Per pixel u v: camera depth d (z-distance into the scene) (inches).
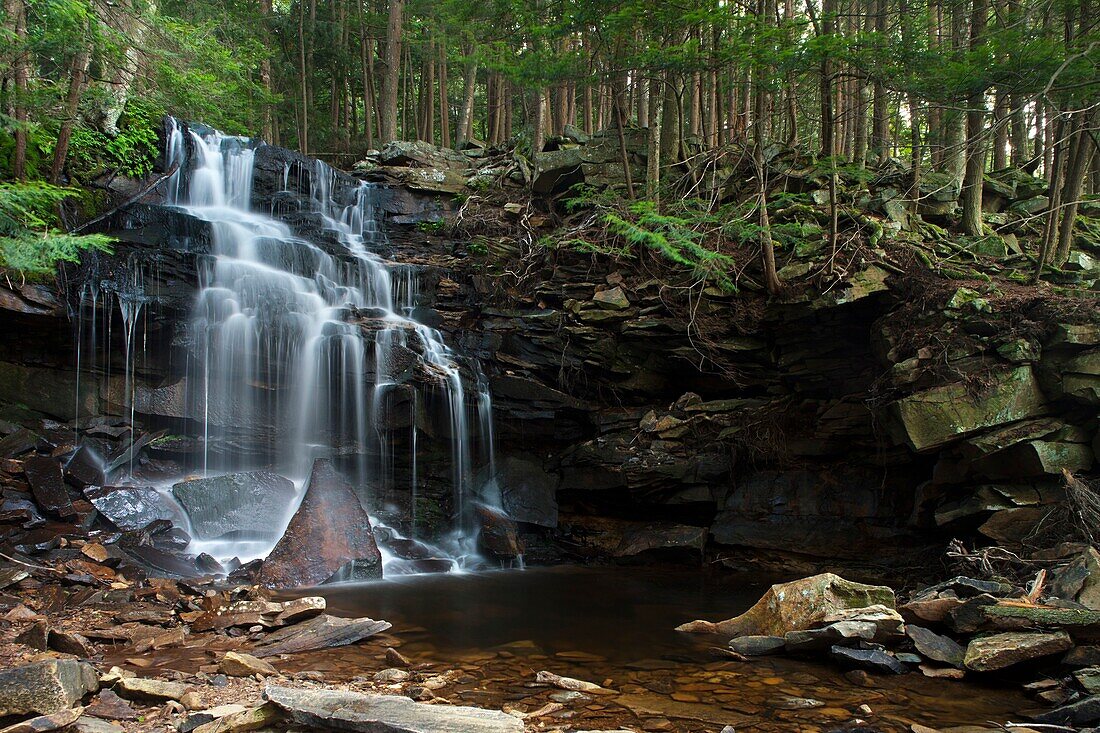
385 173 714.2
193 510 391.2
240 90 710.5
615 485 476.1
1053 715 195.5
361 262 558.9
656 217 476.1
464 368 508.1
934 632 271.4
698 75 673.6
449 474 493.0
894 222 483.8
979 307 386.6
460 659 248.5
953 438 366.9
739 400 487.8
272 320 470.0
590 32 586.2
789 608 277.3
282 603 297.0
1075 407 360.8
